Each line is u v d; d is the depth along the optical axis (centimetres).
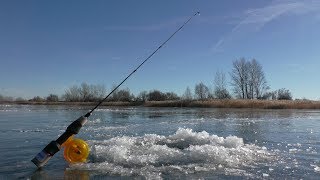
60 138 737
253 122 2088
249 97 7781
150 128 1700
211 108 4931
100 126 1814
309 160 846
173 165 764
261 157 873
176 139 1135
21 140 1227
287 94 7544
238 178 672
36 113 3362
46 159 723
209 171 721
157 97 7756
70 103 7850
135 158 820
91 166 752
